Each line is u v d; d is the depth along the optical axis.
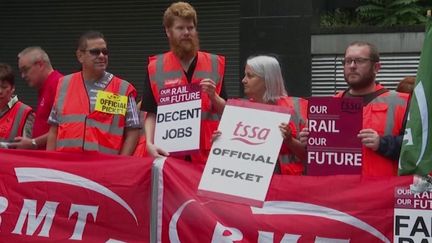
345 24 10.91
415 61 10.34
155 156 5.03
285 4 10.81
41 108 6.38
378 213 4.52
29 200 5.21
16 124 6.77
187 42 5.31
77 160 5.14
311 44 10.74
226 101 5.19
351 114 4.58
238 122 4.74
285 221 4.63
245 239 4.68
